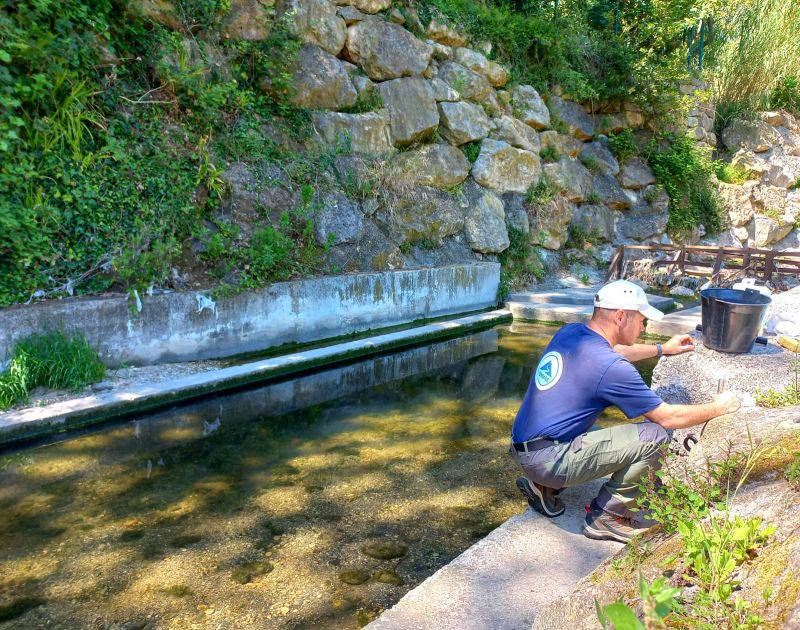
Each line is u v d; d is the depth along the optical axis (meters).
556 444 2.70
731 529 1.56
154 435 4.46
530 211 10.88
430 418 4.94
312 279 6.86
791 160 16.14
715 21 16.59
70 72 5.72
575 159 12.31
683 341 3.46
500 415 5.03
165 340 5.72
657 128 13.69
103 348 5.32
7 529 3.16
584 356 2.64
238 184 6.91
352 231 7.84
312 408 5.14
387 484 3.76
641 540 1.99
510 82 11.20
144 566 2.86
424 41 9.66
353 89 8.52
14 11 5.50
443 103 9.73
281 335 6.64
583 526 2.90
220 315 6.08
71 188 5.57
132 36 6.52
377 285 7.56
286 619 2.48
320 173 7.84
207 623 2.45
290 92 7.88
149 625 2.44
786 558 1.41
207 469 3.93
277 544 3.06
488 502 3.55
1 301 5.00
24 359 4.64
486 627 2.22
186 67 6.76
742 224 14.80
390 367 6.46
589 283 11.05
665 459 2.65
